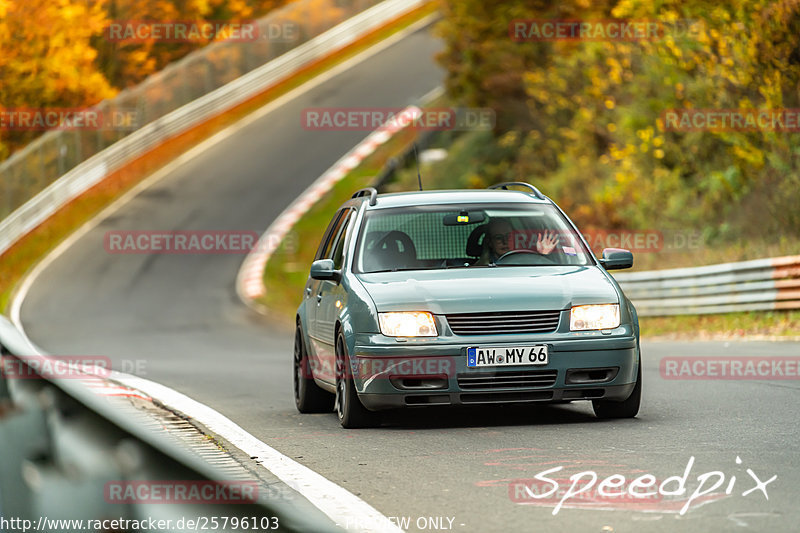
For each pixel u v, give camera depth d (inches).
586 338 1144.2
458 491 807.7
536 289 1168.2
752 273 2903.5
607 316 1160.2
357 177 7559.1
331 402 1381.6
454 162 6801.2
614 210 4345.5
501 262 1264.8
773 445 960.9
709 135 4217.5
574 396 1145.4
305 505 768.9
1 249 6673.2
